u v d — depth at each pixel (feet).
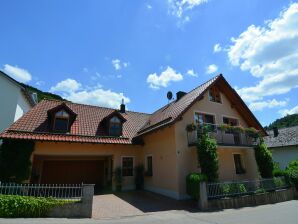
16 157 44.80
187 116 53.67
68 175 64.39
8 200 29.25
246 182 46.80
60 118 54.80
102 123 62.64
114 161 59.00
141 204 41.63
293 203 46.68
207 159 43.88
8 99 60.64
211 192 40.63
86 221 28.81
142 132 60.80
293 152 85.30
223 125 54.29
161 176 52.75
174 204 41.70
